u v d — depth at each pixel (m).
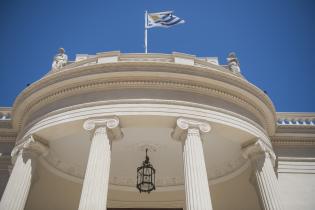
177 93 22.03
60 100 22.92
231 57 27.06
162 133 25.25
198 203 17.44
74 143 25.48
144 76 22.09
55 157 26.16
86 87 22.48
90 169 18.48
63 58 27.06
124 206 29.09
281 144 26.98
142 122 21.09
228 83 22.77
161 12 30.08
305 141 27.09
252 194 27.00
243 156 23.83
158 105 21.17
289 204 24.56
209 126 21.05
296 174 25.86
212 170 27.95
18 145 22.70
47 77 22.95
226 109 22.44
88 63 24.17
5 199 19.69
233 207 28.09
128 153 27.28
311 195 24.97
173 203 29.02
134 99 21.44
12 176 20.77
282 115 28.64
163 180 29.62
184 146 20.00
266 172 21.70
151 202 29.27
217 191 28.03
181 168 28.86
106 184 18.23
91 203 17.09
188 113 21.14
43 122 22.17
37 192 27.02
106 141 19.80
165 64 22.00
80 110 21.58
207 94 22.56
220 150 26.17
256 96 23.75
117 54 23.95
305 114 28.59
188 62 23.77
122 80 22.16
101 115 20.91
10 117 28.38
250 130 22.53
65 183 27.44
